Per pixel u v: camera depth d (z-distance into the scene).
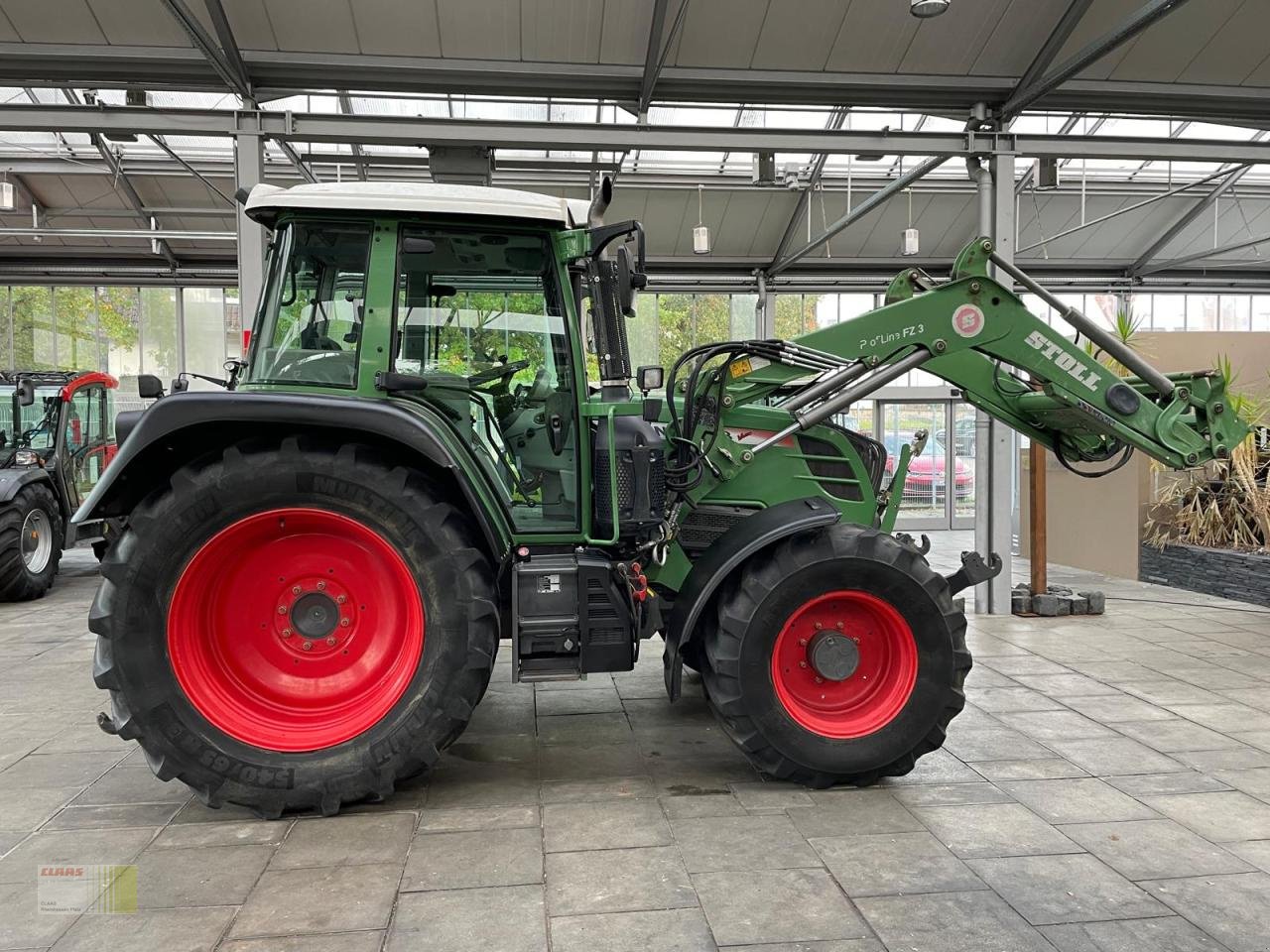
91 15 5.23
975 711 3.91
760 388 3.50
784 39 5.64
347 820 2.75
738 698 2.94
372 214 2.92
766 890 2.32
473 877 2.38
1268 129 6.59
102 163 9.38
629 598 3.05
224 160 9.44
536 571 2.96
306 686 2.88
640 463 3.04
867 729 3.02
